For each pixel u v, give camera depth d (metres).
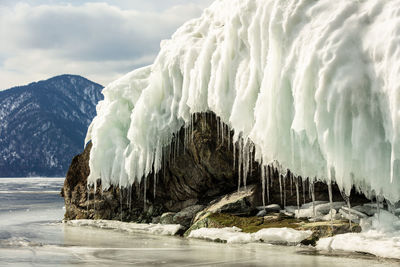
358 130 6.18
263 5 7.84
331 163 6.46
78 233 9.27
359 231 6.55
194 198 10.20
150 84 10.30
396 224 6.43
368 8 6.63
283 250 6.35
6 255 5.88
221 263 5.34
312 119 6.68
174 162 10.16
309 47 6.80
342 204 8.03
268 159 7.36
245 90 7.93
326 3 7.07
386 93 5.96
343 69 6.34
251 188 9.05
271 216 8.14
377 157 6.09
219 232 7.75
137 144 10.29
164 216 9.82
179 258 5.74
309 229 6.96
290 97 7.16
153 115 10.09
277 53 7.29
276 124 7.26
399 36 6.00
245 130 7.93
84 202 12.11
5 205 20.42
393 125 5.74
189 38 10.00
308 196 8.71
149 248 6.77
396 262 5.21
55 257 5.79
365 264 5.10
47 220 12.84
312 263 5.24
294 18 7.21
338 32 6.55
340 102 6.27
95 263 5.33
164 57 10.20
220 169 9.52
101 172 11.34
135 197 10.94
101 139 11.30
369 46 6.28
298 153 7.26
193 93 9.10
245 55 8.27
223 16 9.70
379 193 6.20
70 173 12.86
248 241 7.25
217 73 8.52
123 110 11.34
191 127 9.70
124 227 10.30
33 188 52.72
